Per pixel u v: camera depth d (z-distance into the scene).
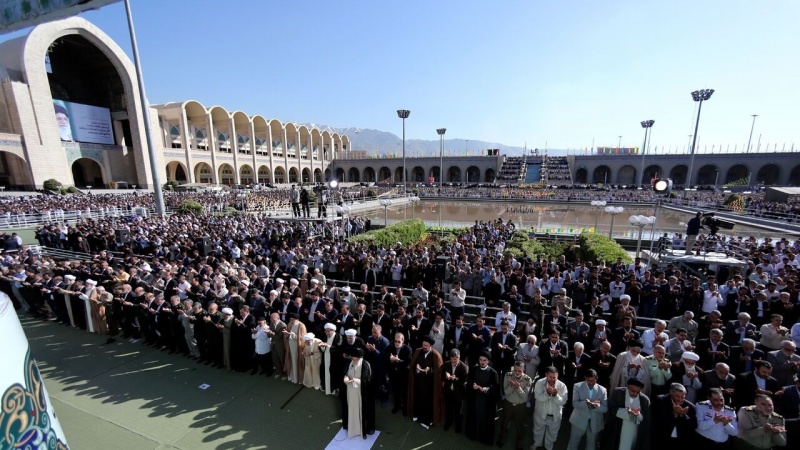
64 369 7.70
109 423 6.02
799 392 4.98
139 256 14.31
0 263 11.83
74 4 2.06
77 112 43.09
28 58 36.66
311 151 82.44
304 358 7.07
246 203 31.97
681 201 36.66
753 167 56.41
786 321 7.81
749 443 4.39
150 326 8.56
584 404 5.10
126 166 48.72
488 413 5.54
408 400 6.11
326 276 12.78
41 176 37.97
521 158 77.94
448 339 7.33
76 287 9.64
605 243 15.31
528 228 25.64
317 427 5.98
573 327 7.17
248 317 7.70
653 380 5.52
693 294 9.03
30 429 1.22
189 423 6.04
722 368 5.20
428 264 12.03
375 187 58.41
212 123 61.91
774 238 20.86
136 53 17.02
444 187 60.12
